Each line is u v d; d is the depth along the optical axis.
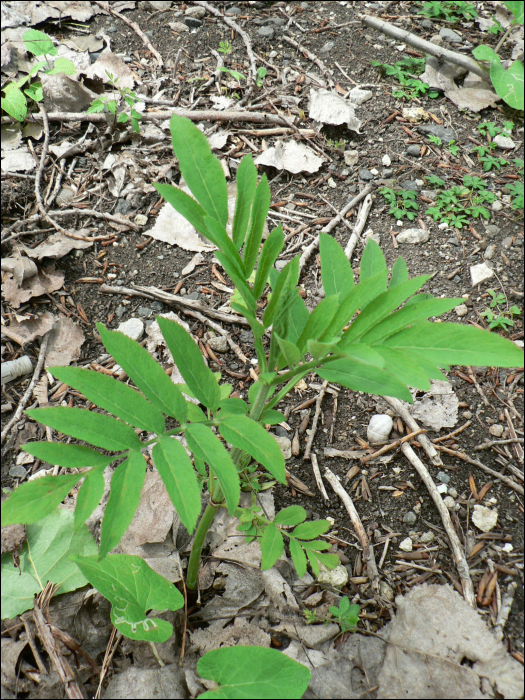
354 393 0.70
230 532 0.59
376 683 0.50
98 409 0.67
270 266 0.41
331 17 1.14
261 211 0.40
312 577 0.57
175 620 0.53
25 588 0.52
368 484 0.63
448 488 0.62
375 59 1.05
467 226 0.83
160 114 0.93
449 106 0.99
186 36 1.08
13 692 0.48
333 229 0.83
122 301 0.76
